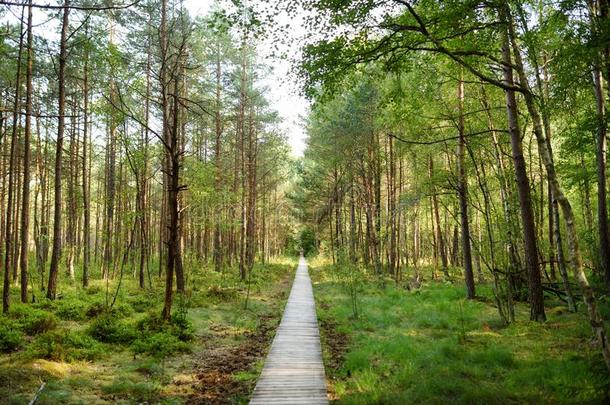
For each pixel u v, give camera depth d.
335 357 9.39
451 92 15.66
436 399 5.83
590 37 7.06
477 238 20.58
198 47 18.98
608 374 5.28
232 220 22.06
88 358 8.48
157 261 31.56
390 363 8.32
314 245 60.53
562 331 9.21
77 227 31.38
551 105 9.16
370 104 19.97
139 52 18.41
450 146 16.97
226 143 28.12
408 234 34.34
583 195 21.58
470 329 10.71
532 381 6.29
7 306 11.76
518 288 14.34
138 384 7.21
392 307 14.96
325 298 18.80
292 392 6.98
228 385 7.62
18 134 19.75
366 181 26.98
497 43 8.97
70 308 12.48
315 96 7.91
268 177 37.44
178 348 9.66
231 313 14.52
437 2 7.05
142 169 16.39
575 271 5.52
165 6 15.88
